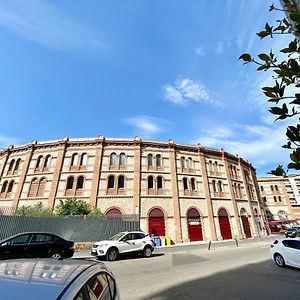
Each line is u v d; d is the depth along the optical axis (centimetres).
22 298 182
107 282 307
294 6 182
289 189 6212
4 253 983
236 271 912
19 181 2548
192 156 2973
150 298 588
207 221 2641
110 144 2694
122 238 1325
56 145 2688
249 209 3164
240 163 3478
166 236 2275
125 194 2448
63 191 2425
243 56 192
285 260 971
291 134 154
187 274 863
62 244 1155
